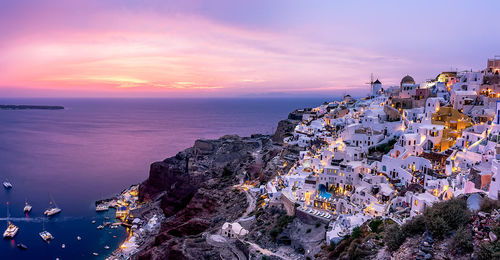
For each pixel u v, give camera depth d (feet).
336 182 333.01
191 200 499.51
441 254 134.00
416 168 293.02
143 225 504.84
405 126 378.94
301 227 288.51
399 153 324.60
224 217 400.67
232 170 574.97
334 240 238.07
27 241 440.04
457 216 146.10
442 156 287.89
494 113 307.37
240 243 302.25
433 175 270.87
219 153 633.20
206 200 479.82
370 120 402.31
